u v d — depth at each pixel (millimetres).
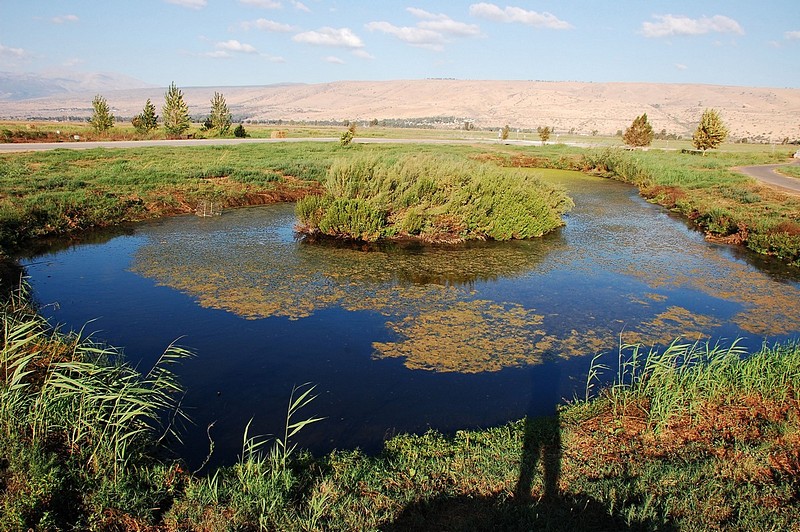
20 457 3766
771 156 42812
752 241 13445
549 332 7684
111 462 3979
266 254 11430
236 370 6250
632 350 7160
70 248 11695
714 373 5766
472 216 13555
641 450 4594
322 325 7680
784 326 8289
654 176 25844
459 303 8773
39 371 5215
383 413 5418
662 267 11539
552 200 15453
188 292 8891
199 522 3602
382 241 13070
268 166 24094
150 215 15234
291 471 4102
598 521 3709
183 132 44812
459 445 4652
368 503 3818
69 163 22547
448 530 3596
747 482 4141
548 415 5426
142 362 6355
